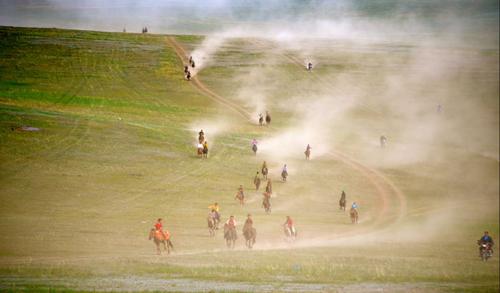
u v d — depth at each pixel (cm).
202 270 10806
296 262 12131
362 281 10381
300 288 9525
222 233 16500
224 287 9394
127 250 13662
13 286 8794
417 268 12275
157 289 9012
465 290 10069
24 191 19512
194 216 18312
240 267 11212
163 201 19850
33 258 12294
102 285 9212
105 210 18238
